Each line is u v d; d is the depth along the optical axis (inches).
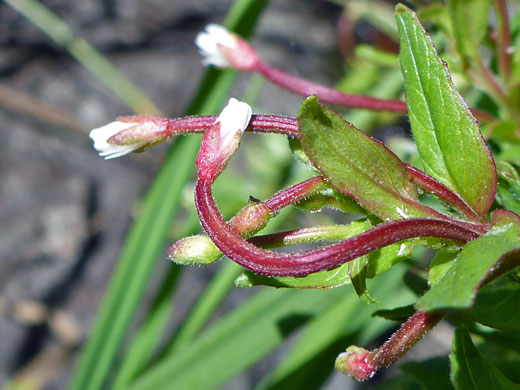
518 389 3.5
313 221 8.7
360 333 6.4
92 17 12.0
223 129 3.3
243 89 11.1
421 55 3.4
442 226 3.1
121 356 8.7
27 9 10.0
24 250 9.8
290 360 6.7
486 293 3.7
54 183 10.3
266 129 3.4
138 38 11.9
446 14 4.8
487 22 4.7
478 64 4.8
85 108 10.9
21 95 10.7
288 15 12.6
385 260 3.4
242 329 6.4
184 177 6.7
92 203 10.2
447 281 2.9
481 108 5.2
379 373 9.0
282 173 8.5
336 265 3.0
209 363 6.3
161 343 9.1
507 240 3.0
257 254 3.0
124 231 10.1
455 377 3.5
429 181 3.3
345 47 11.2
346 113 9.3
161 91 11.2
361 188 3.3
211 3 12.6
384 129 7.9
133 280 6.6
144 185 10.4
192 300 9.6
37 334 9.4
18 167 10.3
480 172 3.4
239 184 8.6
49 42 11.6
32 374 9.1
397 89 7.6
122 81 10.5
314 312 6.4
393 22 9.5
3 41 11.6
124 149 3.6
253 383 9.0
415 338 3.2
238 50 5.3
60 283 9.7
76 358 9.2
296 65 11.8
